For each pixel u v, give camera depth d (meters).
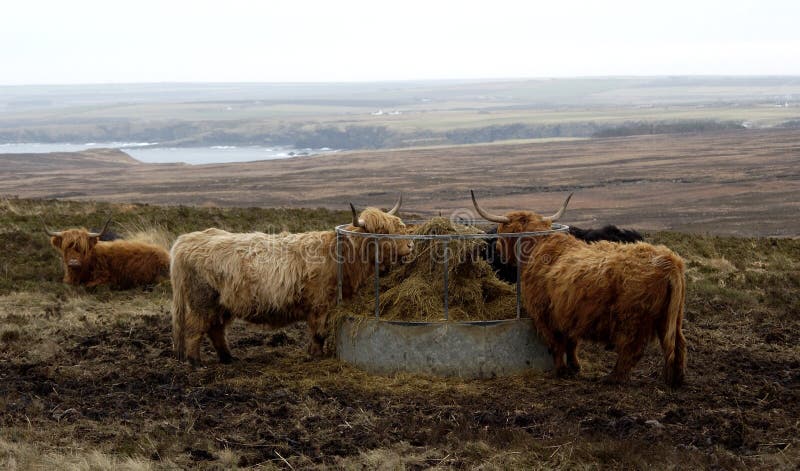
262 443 6.76
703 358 9.61
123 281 14.42
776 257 18.31
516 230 9.03
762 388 8.25
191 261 9.27
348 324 8.96
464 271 9.04
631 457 6.30
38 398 7.90
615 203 55.38
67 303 13.02
